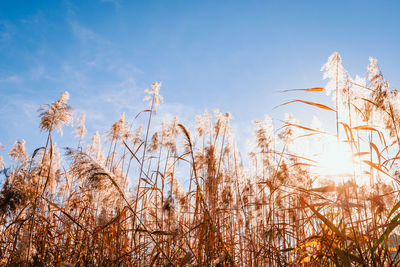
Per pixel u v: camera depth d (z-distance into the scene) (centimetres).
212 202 441
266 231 398
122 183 365
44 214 431
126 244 449
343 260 252
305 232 412
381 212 311
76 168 351
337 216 324
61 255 411
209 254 341
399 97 358
